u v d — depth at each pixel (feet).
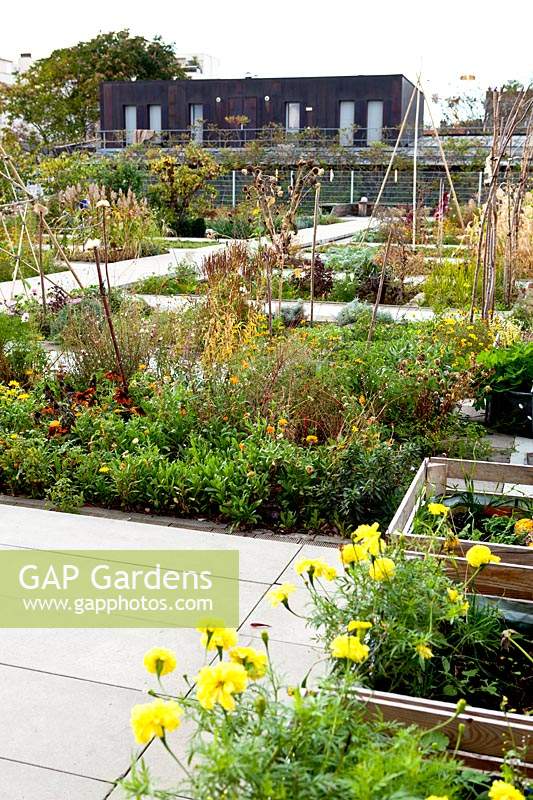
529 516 12.41
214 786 5.52
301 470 14.78
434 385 19.04
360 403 18.19
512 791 5.54
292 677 9.32
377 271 39.34
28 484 15.70
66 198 54.13
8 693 9.09
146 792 5.88
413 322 29.32
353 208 100.53
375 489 14.32
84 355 20.68
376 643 8.00
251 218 58.13
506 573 9.48
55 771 7.87
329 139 119.75
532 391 19.51
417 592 8.13
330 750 5.93
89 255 51.57
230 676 5.75
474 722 7.04
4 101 164.45
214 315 22.94
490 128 95.30
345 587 10.03
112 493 15.17
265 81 127.95
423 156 100.94
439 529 10.19
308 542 13.74
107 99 134.51
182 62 204.23
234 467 15.19
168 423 17.24
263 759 5.62
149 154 98.17
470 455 17.72
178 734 8.46
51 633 10.30
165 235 69.82
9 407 17.99
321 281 39.52
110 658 9.77
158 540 13.28
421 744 6.53
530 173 43.24
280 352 19.12
